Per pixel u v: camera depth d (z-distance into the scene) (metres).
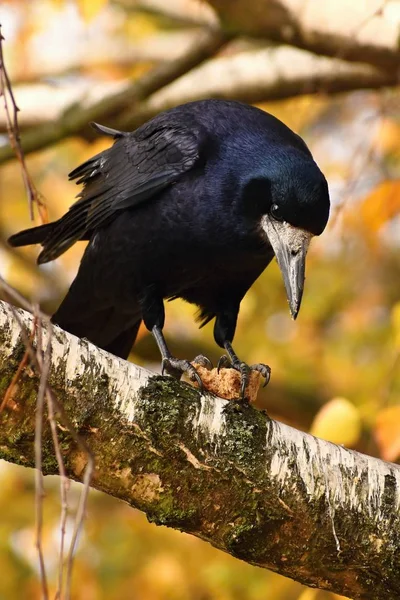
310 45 12.52
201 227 9.52
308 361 16.38
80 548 13.15
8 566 12.85
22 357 6.39
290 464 6.93
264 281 16.20
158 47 18.16
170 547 13.28
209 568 12.45
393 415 9.07
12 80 17.38
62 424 6.53
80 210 10.44
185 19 18.30
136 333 10.95
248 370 7.66
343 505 6.98
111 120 13.53
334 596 9.47
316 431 9.25
